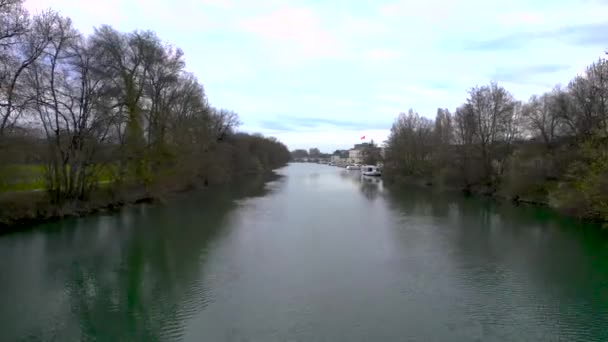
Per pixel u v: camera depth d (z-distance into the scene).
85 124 33.03
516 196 43.88
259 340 12.57
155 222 30.67
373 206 41.62
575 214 32.72
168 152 46.06
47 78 29.83
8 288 16.72
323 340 12.58
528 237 26.12
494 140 52.25
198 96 56.88
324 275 18.56
